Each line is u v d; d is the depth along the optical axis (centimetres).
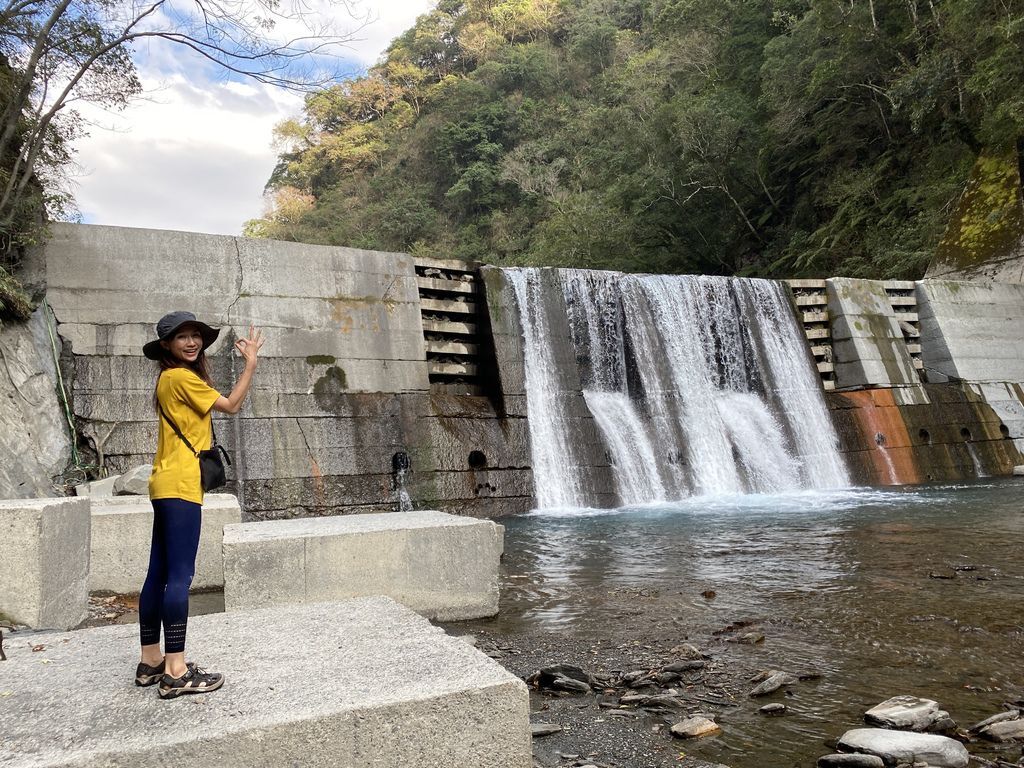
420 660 368
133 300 1505
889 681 560
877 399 2280
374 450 1622
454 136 7662
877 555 1059
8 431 1217
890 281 2539
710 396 2156
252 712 302
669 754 438
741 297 2328
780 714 498
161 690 322
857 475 2122
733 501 1798
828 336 2459
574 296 2061
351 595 691
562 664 602
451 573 743
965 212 2795
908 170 3316
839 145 3578
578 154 6347
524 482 1736
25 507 599
